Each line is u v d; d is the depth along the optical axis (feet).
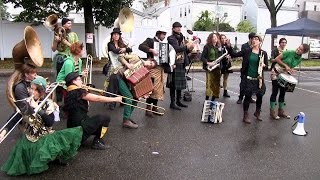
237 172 14.25
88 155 15.53
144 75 20.08
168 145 17.26
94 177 13.29
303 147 17.67
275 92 22.93
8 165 13.33
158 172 13.96
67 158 14.08
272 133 19.92
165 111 24.43
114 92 19.60
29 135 12.98
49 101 13.60
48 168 13.85
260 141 18.40
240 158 15.84
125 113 19.92
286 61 22.25
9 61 53.01
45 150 12.70
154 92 22.50
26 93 13.11
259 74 21.04
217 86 25.55
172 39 22.56
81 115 15.15
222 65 29.09
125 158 15.34
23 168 13.06
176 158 15.56
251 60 20.99
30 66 13.24
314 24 46.14
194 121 21.99
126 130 19.58
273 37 69.72
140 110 24.53
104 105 25.70
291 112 25.61
